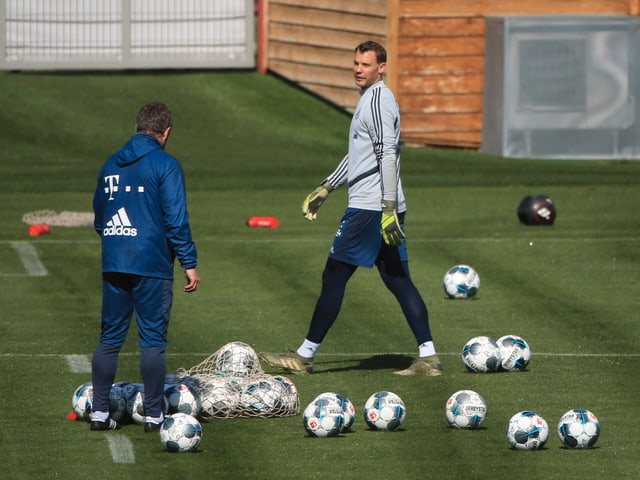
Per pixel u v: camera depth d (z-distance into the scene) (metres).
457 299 48.00
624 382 34.84
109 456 27.28
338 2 101.81
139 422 30.19
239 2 110.69
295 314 45.31
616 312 45.34
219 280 52.09
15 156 89.00
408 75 95.94
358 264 35.56
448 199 74.62
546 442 28.52
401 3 95.19
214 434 29.30
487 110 95.25
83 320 44.19
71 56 108.38
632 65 91.94
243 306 46.72
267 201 74.38
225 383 31.42
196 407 30.33
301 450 27.83
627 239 61.25
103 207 29.62
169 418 27.78
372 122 34.97
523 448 27.70
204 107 104.00
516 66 92.06
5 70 108.38
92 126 97.38
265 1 111.94
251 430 29.70
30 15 106.94
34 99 101.75
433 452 27.66
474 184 80.44
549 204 65.44
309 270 54.31
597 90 92.19
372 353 39.34
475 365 36.06
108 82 107.94
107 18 108.44
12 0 106.56
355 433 29.42
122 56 109.19
